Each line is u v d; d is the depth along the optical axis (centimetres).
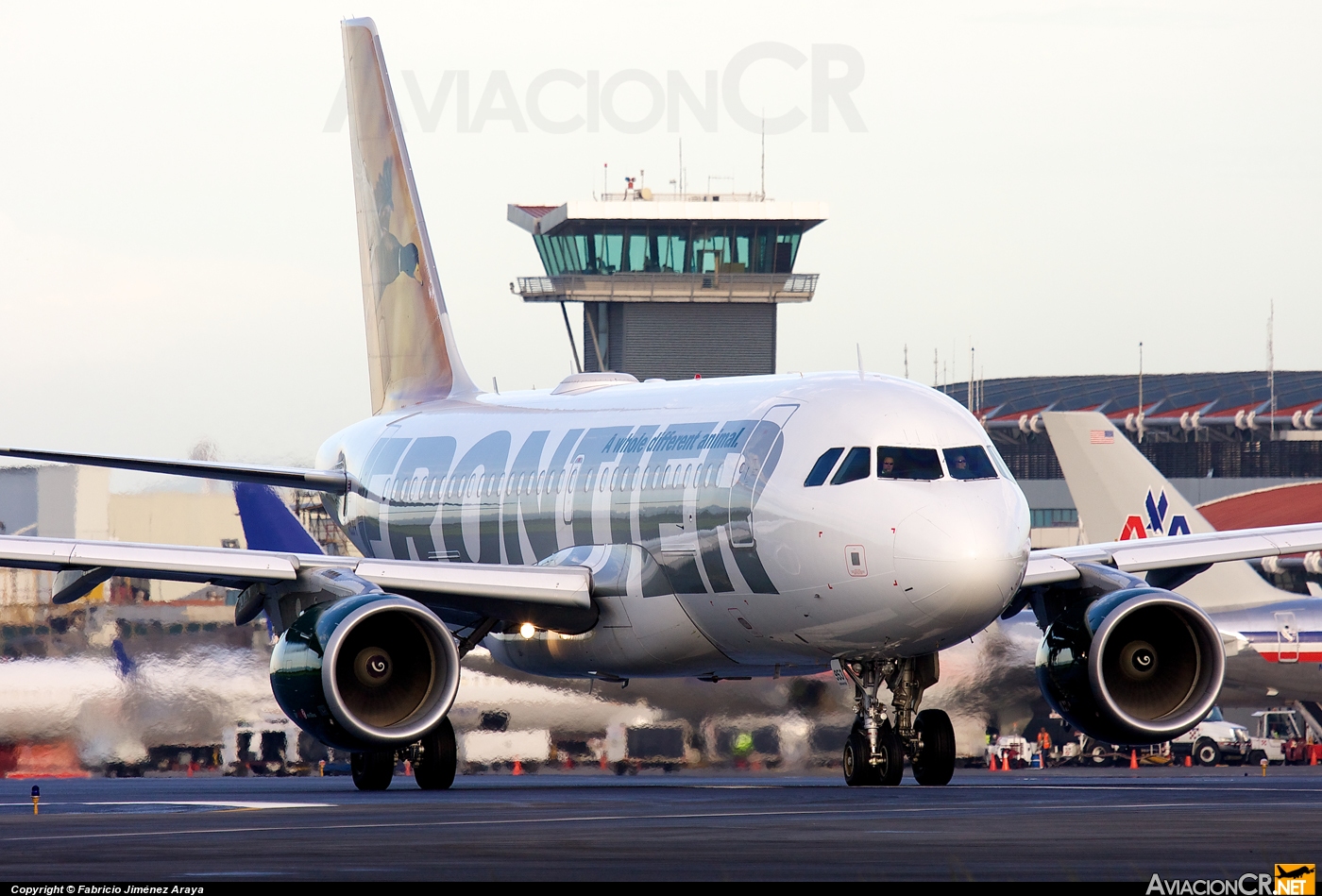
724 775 12475
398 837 4903
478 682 12669
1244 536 8931
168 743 13075
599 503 9388
